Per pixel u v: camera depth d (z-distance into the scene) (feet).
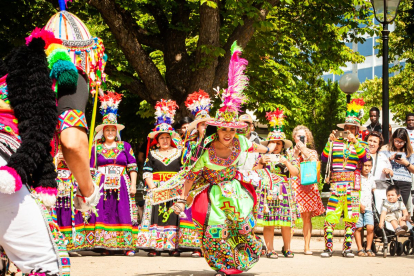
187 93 39.86
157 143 28.19
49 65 8.97
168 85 42.68
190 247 26.21
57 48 9.07
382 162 30.96
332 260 24.57
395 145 31.99
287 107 55.83
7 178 7.97
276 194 25.16
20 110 8.56
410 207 31.78
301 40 53.42
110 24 37.81
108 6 37.09
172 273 19.06
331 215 26.71
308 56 56.13
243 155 19.03
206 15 36.96
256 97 51.75
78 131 9.04
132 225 27.53
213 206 17.42
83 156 9.10
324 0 44.88
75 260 23.82
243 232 17.47
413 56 77.20
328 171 27.68
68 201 25.85
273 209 25.36
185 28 42.06
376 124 38.73
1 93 8.75
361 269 20.86
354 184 26.68
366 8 50.19
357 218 26.53
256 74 49.29
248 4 35.58
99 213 27.02
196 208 17.63
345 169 26.84
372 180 29.01
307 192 27.27
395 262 24.09
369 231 27.55
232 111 17.10
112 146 27.81
